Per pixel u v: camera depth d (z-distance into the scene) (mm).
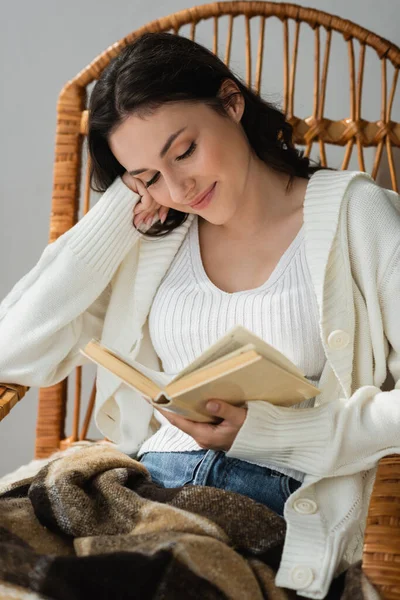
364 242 1440
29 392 2348
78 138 1926
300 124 1898
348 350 1417
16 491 1412
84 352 1300
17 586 1047
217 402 1261
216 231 1586
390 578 1052
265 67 2121
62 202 1910
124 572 1058
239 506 1252
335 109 2094
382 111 1890
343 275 1444
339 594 1209
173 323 1527
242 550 1231
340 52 2068
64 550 1260
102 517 1276
